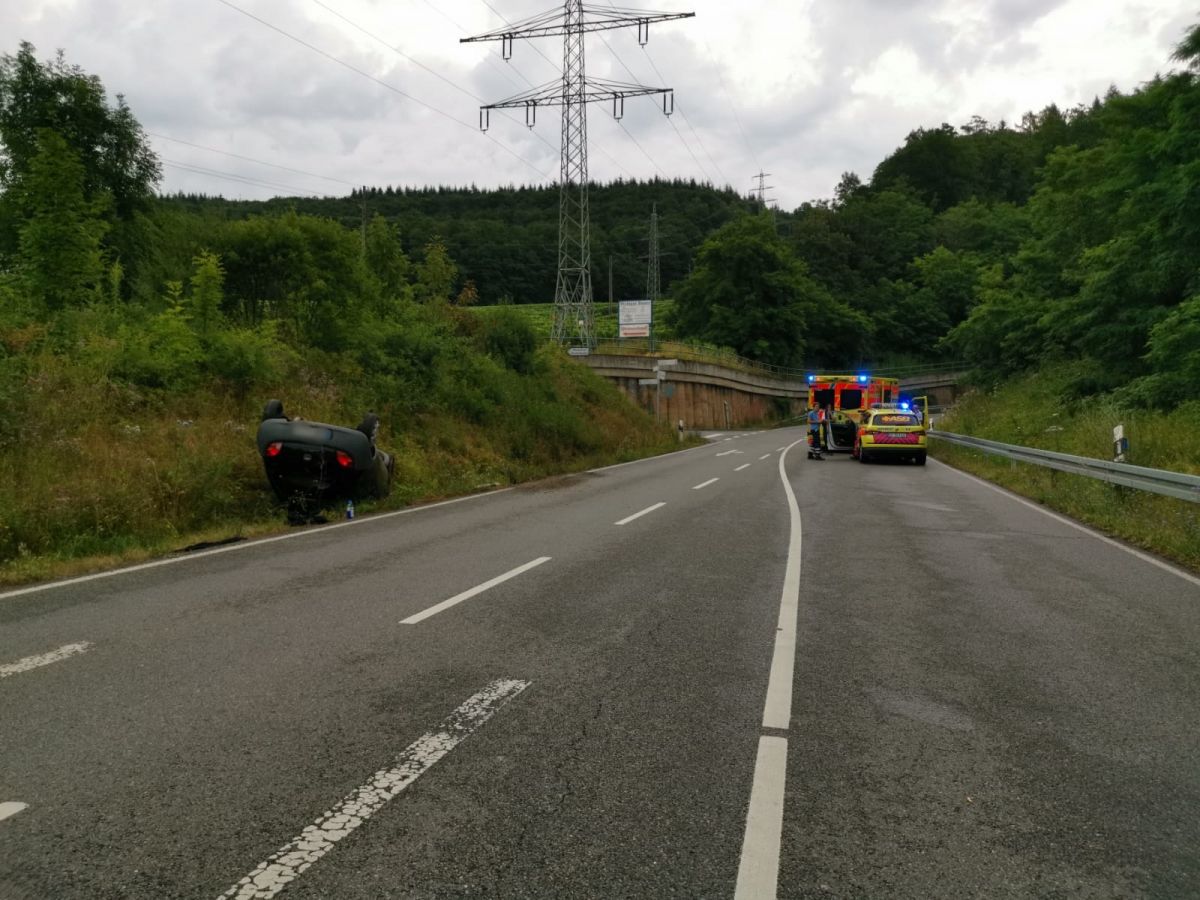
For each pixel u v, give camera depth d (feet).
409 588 21.54
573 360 132.16
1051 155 122.93
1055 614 19.35
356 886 7.72
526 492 50.78
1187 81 65.77
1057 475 51.16
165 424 39.47
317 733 11.48
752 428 219.61
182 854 8.23
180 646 15.79
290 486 33.99
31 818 8.92
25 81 63.41
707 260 250.37
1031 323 124.77
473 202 582.35
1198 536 28.35
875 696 13.44
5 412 33.19
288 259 62.34
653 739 11.46
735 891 7.73
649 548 28.60
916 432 75.77
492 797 9.62
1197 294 65.57
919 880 7.99
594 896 7.61
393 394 59.36
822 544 29.71
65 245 46.75
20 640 16.11
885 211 344.08
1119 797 9.91
